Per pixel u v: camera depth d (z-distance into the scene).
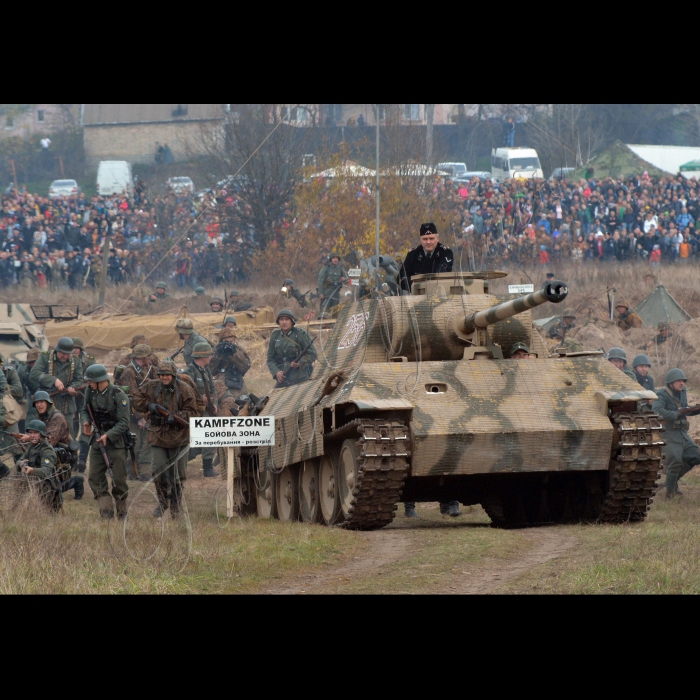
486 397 57.44
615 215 163.25
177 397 60.44
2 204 180.38
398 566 44.84
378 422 55.50
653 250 163.62
